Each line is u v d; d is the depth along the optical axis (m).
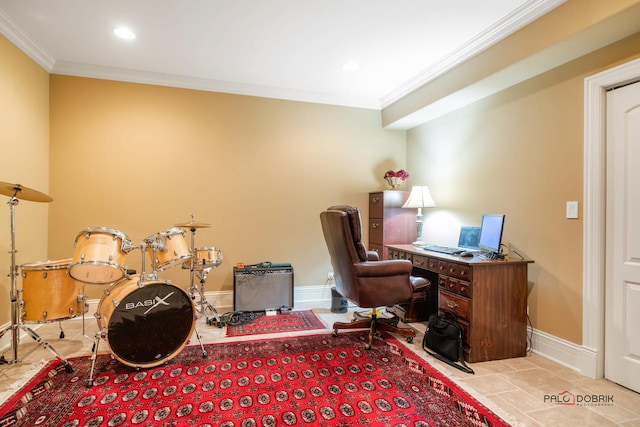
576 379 2.24
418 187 3.72
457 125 3.60
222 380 2.19
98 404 1.92
